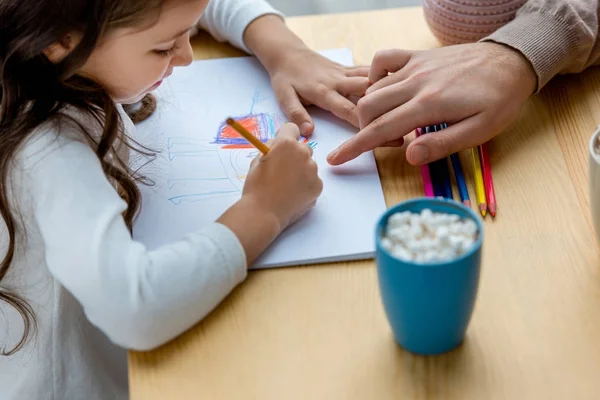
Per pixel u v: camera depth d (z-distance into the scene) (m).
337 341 0.59
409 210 0.56
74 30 0.62
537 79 0.79
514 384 0.55
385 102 0.77
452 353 0.57
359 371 0.56
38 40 0.62
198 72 0.90
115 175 0.70
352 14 1.00
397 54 0.82
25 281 0.76
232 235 0.64
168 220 0.70
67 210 0.62
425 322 0.54
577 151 0.74
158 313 0.59
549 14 0.81
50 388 0.80
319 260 0.65
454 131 0.73
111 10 0.61
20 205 0.69
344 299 0.62
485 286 0.62
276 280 0.64
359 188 0.72
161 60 0.69
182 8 0.64
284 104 0.83
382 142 0.75
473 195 0.71
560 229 0.66
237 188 0.73
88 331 0.82
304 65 0.87
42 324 0.79
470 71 0.77
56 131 0.66
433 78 0.77
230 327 0.60
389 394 0.55
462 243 0.53
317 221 0.69
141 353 0.60
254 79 0.89
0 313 0.79
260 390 0.56
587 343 0.57
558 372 0.55
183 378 0.57
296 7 1.42
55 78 0.66
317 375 0.56
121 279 0.60
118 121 0.73
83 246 0.61
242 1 0.94
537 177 0.72
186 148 0.79
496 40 0.81
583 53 0.82
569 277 0.62
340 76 0.85
